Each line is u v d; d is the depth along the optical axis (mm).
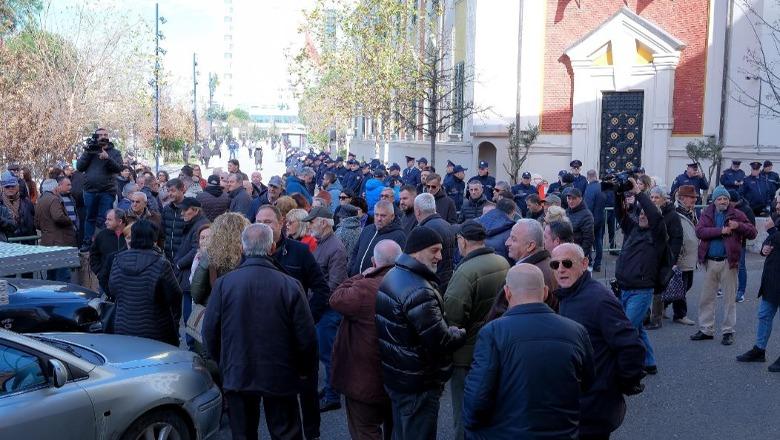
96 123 27422
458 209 16875
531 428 3951
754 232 9180
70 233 12031
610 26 23141
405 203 9133
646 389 7727
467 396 4113
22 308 7562
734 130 21062
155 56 30688
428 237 5012
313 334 5453
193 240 8555
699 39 22219
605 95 23688
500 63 24344
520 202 14875
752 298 11992
